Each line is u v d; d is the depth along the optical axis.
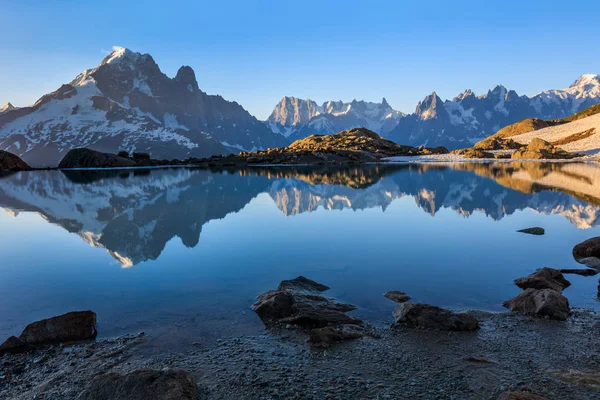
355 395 3.66
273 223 11.52
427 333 4.97
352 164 50.81
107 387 3.62
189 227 11.04
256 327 5.20
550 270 6.64
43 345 4.80
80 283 6.68
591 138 65.88
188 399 3.54
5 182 28.31
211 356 4.48
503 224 10.87
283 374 4.07
